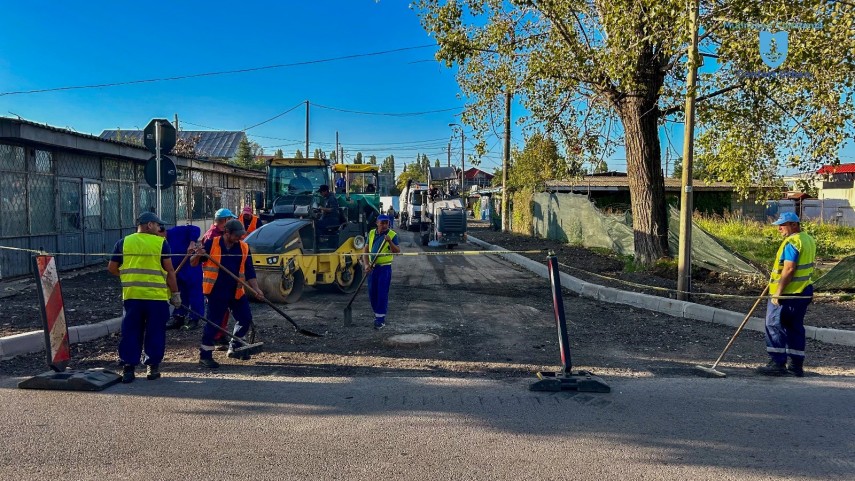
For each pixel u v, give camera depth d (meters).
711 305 9.88
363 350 7.26
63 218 13.81
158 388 5.71
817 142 11.44
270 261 9.98
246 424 4.72
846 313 9.01
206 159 22.89
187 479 3.74
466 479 3.76
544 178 29.41
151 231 6.05
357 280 12.12
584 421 4.84
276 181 17.58
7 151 11.81
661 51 11.16
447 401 5.33
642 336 8.11
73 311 9.02
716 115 13.45
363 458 4.07
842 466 3.99
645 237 13.68
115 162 16.25
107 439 4.39
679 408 5.17
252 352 6.72
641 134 13.38
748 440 4.44
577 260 16.88
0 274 11.60
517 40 13.45
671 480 3.77
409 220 34.59
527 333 8.25
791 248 6.12
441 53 13.53
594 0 12.23
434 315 9.52
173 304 6.26
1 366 6.42
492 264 17.84
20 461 3.99
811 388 5.79
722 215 33.91
